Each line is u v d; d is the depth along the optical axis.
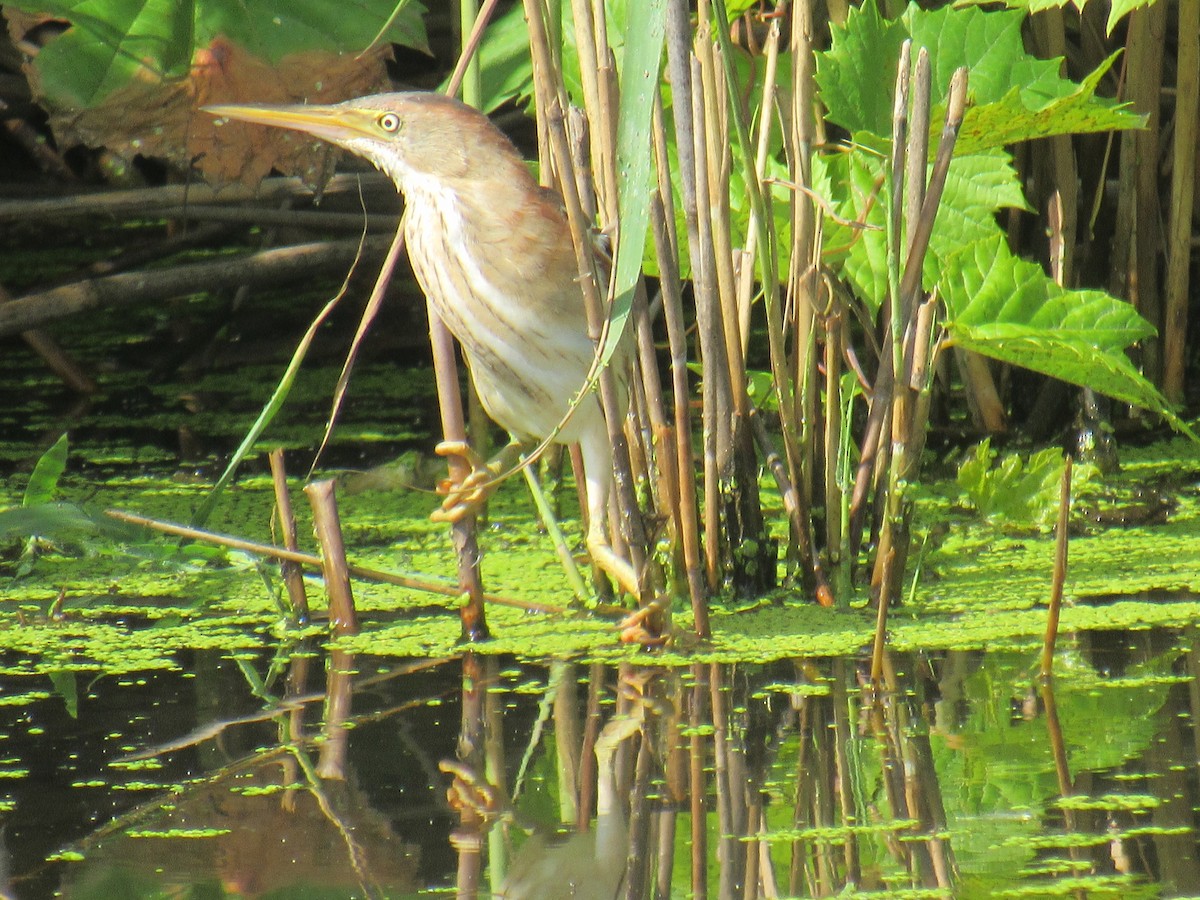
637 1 4.12
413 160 5.24
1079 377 6.21
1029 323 6.47
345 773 4.46
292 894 3.68
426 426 8.95
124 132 7.97
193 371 10.45
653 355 5.34
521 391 5.35
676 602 5.91
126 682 5.26
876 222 6.55
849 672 5.20
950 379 8.78
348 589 5.79
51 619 5.96
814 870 3.79
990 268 6.46
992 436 8.11
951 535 6.83
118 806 4.23
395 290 11.02
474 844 3.98
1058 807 4.09
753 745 4.59
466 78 5.63
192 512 7.25
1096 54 8.23
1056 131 5.91
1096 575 6.21
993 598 5.97
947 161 5.20
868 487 5.99
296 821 4.12
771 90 5.59
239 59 8.03
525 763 4.50
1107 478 7.53
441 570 6.44
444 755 4.57
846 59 6.41
